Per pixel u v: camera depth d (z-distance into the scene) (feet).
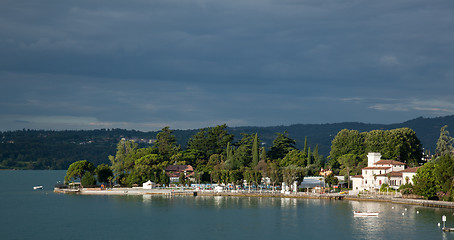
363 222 536.01
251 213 615.98
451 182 629.92
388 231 485.15
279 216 588.50
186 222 556.92
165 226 535.19
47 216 614.75
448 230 481.46
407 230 488.02
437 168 655.76
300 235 478.59
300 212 617.21
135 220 576.20
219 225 537.24
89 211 654.53
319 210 631.56
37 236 488.02
